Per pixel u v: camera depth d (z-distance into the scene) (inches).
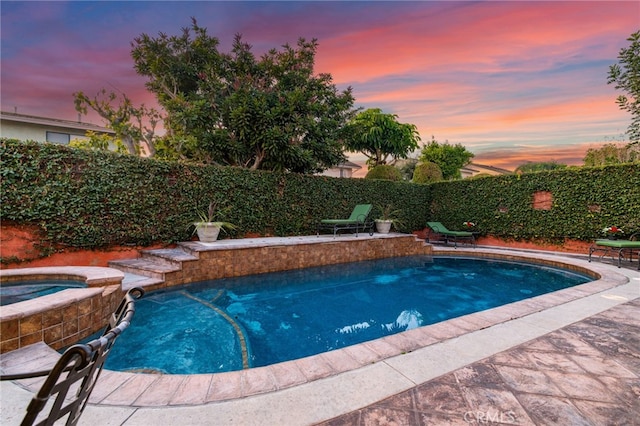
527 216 382.0
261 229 334.0
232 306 188.7
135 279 206.5
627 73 325.7
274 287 230.8
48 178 223.5
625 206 305.3
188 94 408.2
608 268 253.8
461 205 452.8
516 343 105.8
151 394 74.2
